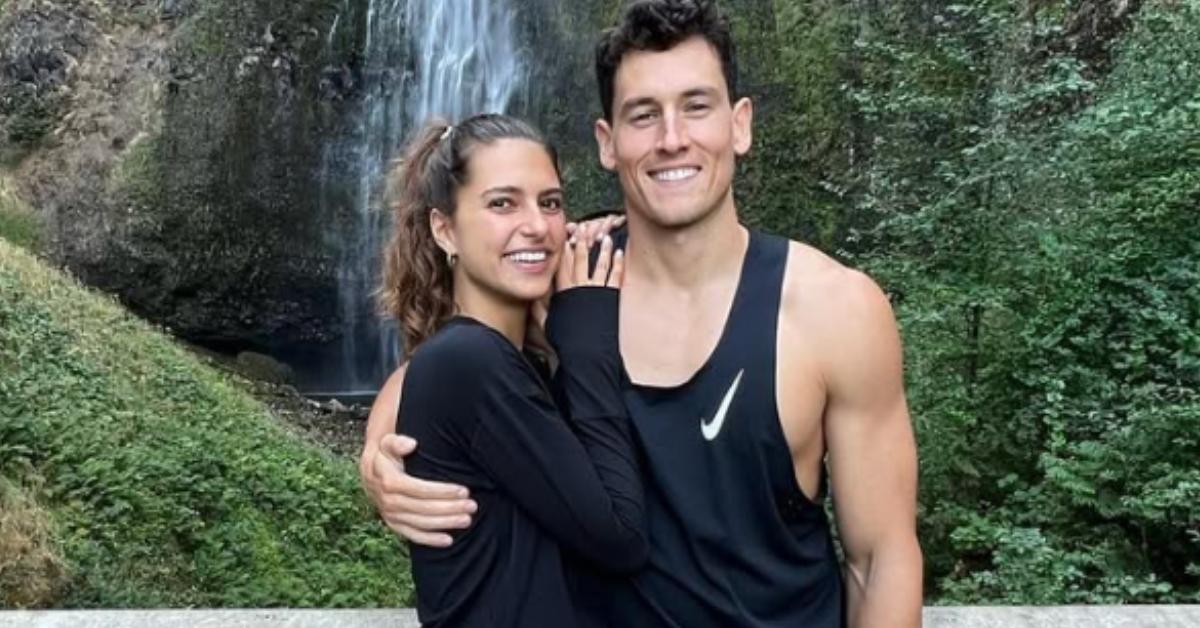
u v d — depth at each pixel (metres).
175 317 16.16
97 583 5.94
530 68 15.66
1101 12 7.95
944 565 6.03
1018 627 2.76
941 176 7.05
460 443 1.75
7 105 16.02
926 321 6.40
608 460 1.77
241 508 7.30
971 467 6.18
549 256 1.87
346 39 16.06
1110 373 5.94
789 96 13.73
